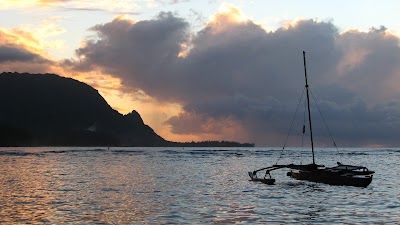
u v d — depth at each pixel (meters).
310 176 76.62
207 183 74.12
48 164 136.75
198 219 36.97
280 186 68.94
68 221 35.72
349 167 70.69
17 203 46.50
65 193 56.72
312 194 57.53
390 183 75.19
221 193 58.28
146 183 73.31
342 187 67.25
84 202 47.59
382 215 39.59
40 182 73.31
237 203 47.75
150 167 125.31
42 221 35.62
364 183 66.12
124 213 40.03
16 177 83.94
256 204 47.09
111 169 113.44
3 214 39.00
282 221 36.22
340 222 35.84
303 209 43.47
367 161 190.12
